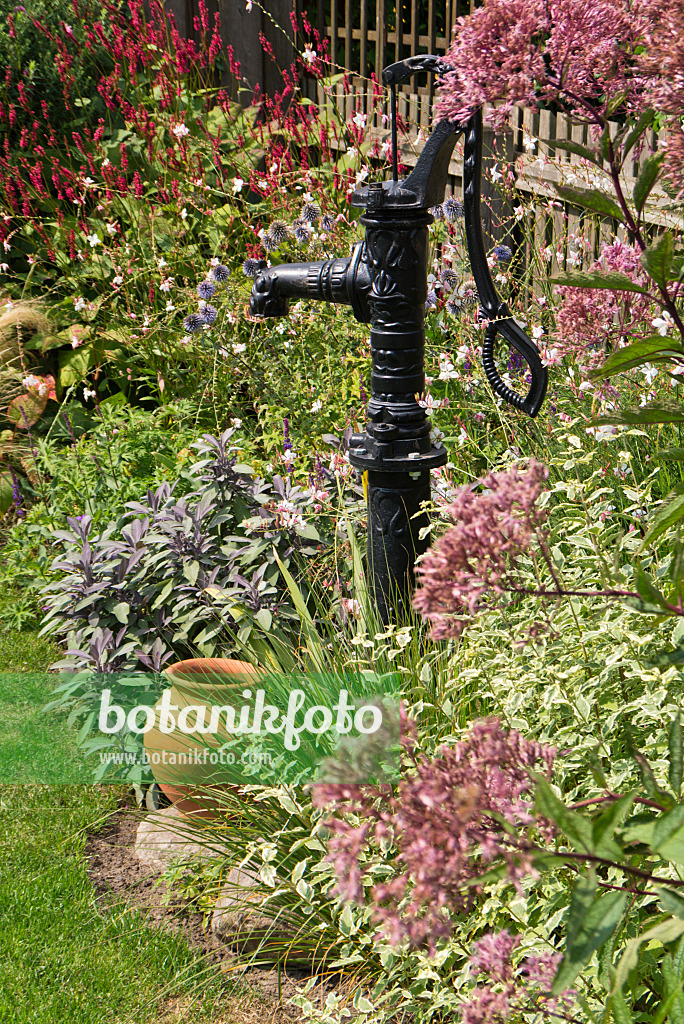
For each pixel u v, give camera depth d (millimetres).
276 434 4191
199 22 6805
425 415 2904
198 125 6598
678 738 1212
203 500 3443
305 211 4875
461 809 937
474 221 2455
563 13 1316
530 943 1818
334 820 1072
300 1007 2332
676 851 933
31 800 3121
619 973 1048
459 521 1195
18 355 5414
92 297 5930
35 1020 2352
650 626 2148
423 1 6605
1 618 4074
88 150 6398
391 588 2949
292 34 7227
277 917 2357
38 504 4387
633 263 1442
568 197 1238
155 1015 2355
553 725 2105
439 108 1428
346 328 4570
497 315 2436
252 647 3168
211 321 4711
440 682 2506
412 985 2043
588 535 2377
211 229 5945
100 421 4930
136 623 3320
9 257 6133
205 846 2586
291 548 3320
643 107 1383
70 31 6410
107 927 2621
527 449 3682
